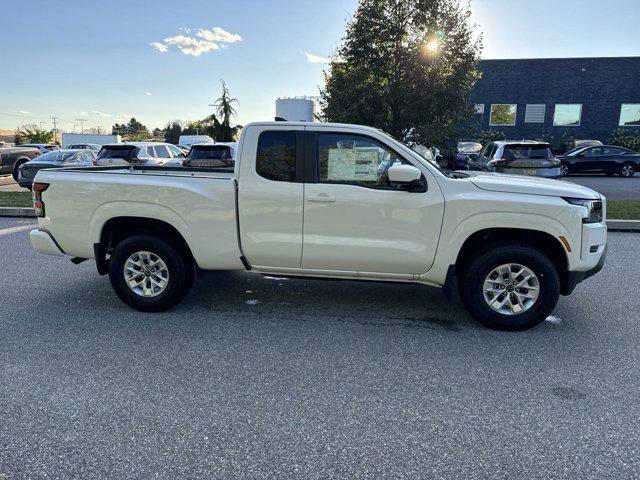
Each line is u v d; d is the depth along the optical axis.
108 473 2.50
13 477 2.46
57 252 4.93
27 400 3.17
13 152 18.75
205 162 14.16
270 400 3.21
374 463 2.59
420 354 3.94
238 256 4.65
